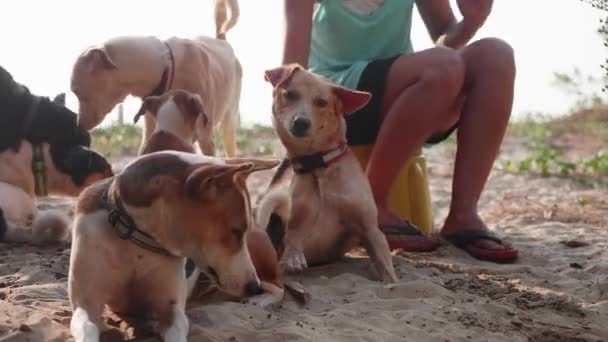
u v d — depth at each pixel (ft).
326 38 11.89
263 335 8.31
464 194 11.43
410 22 12.05
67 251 11.02
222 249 7.74
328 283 9.87
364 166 11.60
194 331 8.23
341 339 8.38
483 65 11.27
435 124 11.18
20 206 11.60
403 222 11.33
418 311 9.13
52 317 8.45
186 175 7.72
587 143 27.53
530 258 11.45
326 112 10.21
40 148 11.75
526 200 16.42
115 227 7.91
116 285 8.01
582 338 8.86
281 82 10.28
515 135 29.81
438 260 11.05
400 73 11.17
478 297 9.73
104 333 8.16
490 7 12.01
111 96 12.25
